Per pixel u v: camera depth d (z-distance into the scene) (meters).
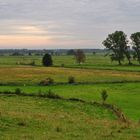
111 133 28.81
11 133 27.00
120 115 44.62
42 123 31.72
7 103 49.41
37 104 50.91
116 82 105.50
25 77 112.06
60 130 29.22
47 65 174.12
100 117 43.72
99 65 191.38
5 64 182.25
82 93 80.50
